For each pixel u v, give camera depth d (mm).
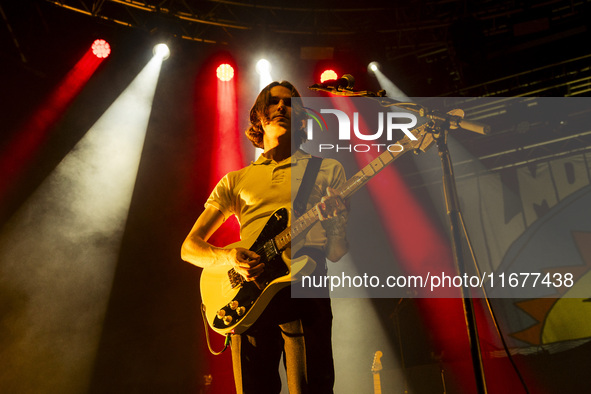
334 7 8680
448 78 9250
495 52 8531
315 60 9156
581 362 7355
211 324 2301
